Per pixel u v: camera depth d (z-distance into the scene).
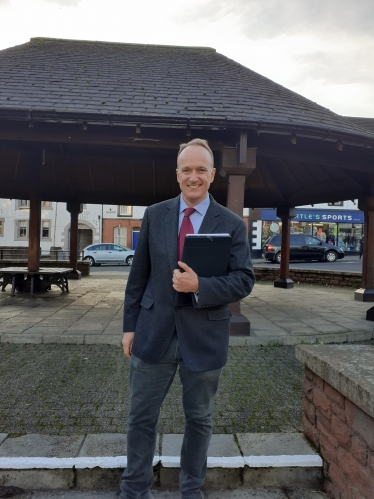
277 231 28.20
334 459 2.08
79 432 2.62
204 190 1.79
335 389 2.09
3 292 8.94
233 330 5.16
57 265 13.93
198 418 1.84
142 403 1.84
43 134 5.12
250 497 2.09
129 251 23.12
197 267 1.65
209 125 4.81
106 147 7.23
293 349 4.87
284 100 5.91
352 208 28.62
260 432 2.67
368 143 5.56
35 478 2.11
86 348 4.70
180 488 1.92
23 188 10.60
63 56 7.25
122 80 6.04
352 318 6.54
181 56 7.96
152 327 1.79
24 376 3.73
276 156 5.52
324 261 22.88
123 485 1.90
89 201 11.50
